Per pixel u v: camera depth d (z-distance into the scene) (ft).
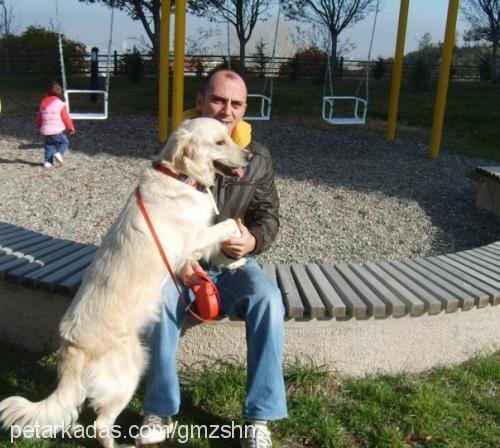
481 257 13.74
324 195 24.53
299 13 79.97
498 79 97.40
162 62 32.17
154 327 8.84
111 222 19.85
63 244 13.03
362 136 40.57
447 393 10.44
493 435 9.41
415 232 20.62
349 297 10.60
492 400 10.33
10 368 10.80
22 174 26.03
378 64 88.48
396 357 11.05
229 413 9.72
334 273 11.90
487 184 23.27
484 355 11.82
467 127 46.91
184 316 9.39
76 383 8.07
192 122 9.50
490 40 106.83
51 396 7.98
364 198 24.38
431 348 11.28
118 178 25.72
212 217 9.68
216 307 8.96
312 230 20.20
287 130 41.57
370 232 20.31
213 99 10.03
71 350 8.13
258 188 10.23
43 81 65.51
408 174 29.27
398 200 24.30
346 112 51.72
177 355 10.62
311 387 10.30
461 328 11.43
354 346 10.71
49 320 11.12
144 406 9.09
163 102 32.81
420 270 12.55
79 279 10.76
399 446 8.98
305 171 28.94
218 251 9.54
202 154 9.23
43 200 22.12
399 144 38.06
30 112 45.09
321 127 43.80
